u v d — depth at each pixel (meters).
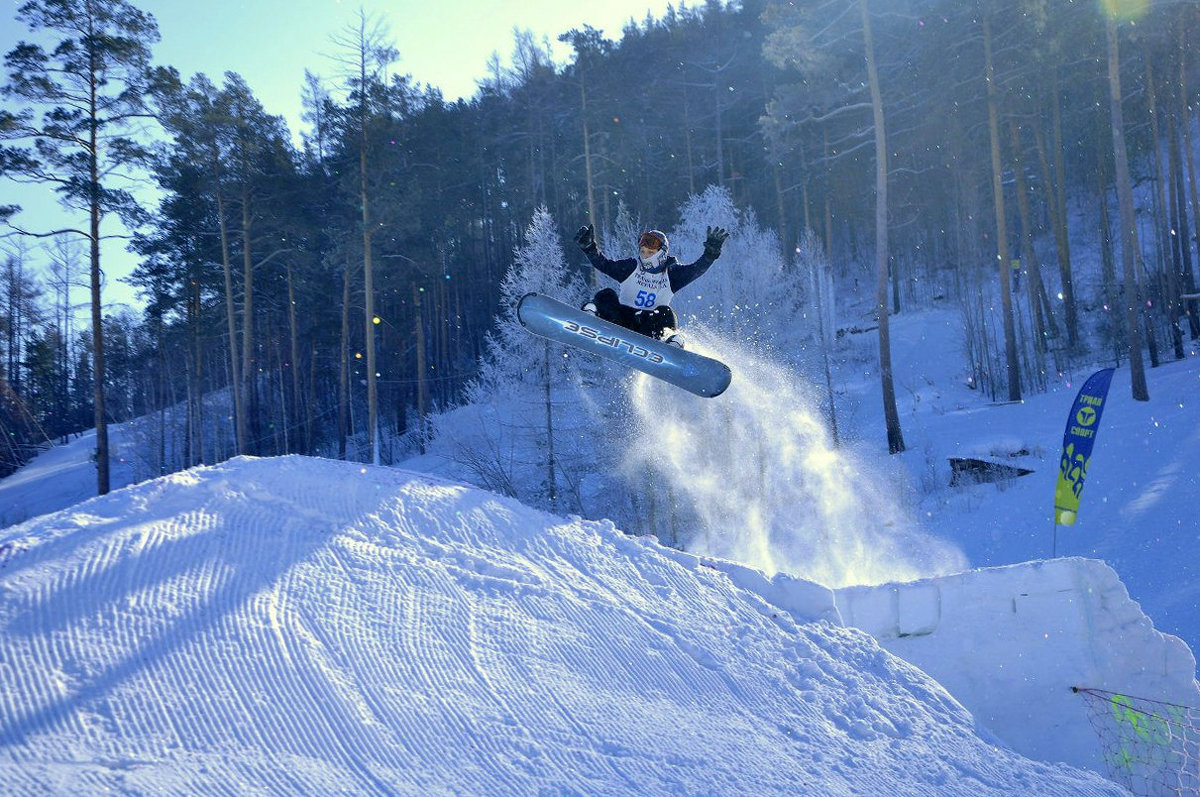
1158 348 35.03
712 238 8.30
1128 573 16.34
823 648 7.33
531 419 24.64
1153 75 40.94
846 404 35.78
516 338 24.72
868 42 29.66
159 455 47.91
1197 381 27.53
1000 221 32.38
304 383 53.19
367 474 7.98
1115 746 7.62
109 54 25.73
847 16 33.22
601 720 5.66
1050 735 7.74
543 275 25.05
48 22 25.72
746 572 8.14
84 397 75.69
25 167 25.08
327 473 7.79
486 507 8.07
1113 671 7.98
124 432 54.78
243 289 41.47
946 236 52.59
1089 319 40.38
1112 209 49.44
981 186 50.03
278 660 5.35
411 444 43.78
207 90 33.94
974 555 19.16
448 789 4.72
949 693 7.55
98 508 6.59
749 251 26.95
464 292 55.44
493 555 7.41
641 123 53.12
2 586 5.30
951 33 33.03
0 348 64.56
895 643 8.12
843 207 54.25
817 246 30.08
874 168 49.84
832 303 44.03
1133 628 8.09
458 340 54.22
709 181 55.53
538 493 24.50
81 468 51.12
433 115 49.19
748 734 5.91
